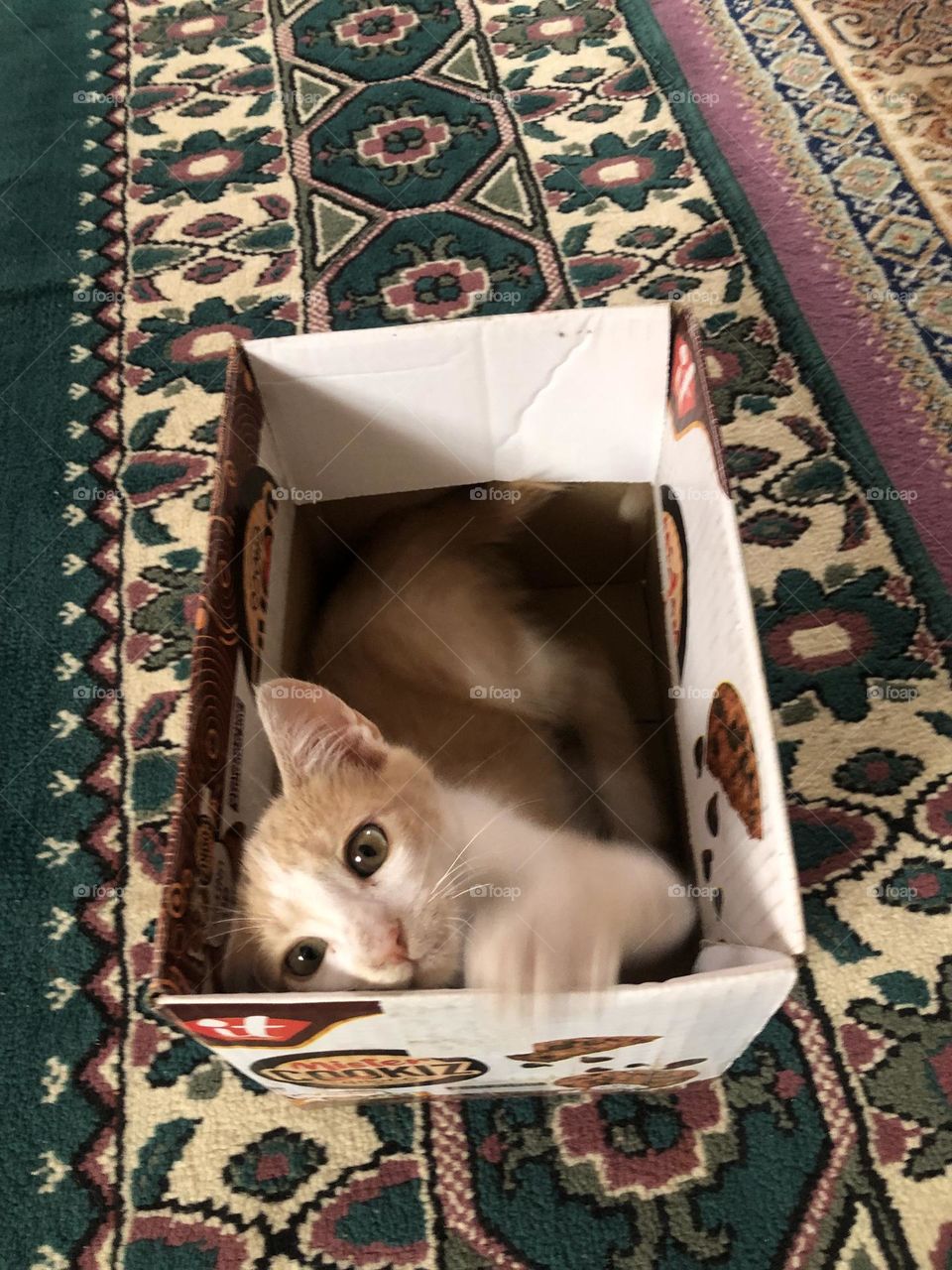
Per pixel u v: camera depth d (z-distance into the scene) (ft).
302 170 4.96
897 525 3.52
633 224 4.49
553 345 2.71
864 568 3.45
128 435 4.12
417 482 3.20
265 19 5.80
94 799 3.28
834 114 4.74
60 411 4.21
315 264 4.56
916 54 4.93
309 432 2.93
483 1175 2.56
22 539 3.88
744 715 2.05
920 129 4.63
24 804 3.28
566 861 2.32
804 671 3.27
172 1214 2.57
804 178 4.52
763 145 4.68
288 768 2.37
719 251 4.33
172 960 1.70
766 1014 1.81
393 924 2.31
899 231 4.29
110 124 5.34
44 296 4.60
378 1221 2.52
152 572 3.76
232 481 2.45
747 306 4.15
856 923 2.81
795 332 4.03
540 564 3.34
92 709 3.46
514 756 2.90
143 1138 2.68
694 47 5.15
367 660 3.06
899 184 4.44
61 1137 2.70
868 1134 2.53
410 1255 2.47
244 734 2.45
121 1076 2.78
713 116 4.83
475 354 2.74
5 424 4.20
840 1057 2.64
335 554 3.34
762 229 4.37
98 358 4.36
